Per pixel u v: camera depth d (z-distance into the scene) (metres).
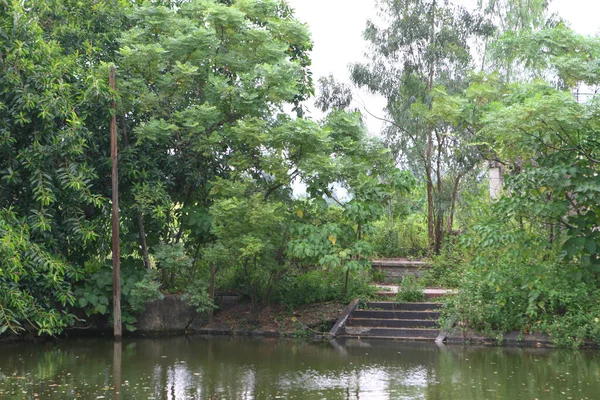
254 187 14.45
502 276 12.98
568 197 12.85
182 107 15.07
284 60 14.09
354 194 14.65
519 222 14.17
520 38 14.04
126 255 15.23
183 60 14.55
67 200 13.51
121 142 14.67
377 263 18.20
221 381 9.41
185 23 14.43
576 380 9.57
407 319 14.48
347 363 10.99
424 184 21.94
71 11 14.81
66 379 9.51
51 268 12.53
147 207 14.02
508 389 8.93
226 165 15.21
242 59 15.02
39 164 12.91
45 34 14.24
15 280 11.73
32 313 12.48
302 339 13.97
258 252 13.88
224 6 14.47
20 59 12.61
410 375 9.93
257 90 14.30
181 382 9.33
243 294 15.58
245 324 14.86
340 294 15.54
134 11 14.77
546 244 12.84
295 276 15.27
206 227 14.70
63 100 12.83
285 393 8.63
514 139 12.60
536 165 14.53
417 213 22.00
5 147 12.73
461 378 9.70
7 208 13.12
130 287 14.27
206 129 14.65
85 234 13.37
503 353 12.16
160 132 13.92
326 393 8.64
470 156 19.20
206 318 15.17
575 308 13.10
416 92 20.84
